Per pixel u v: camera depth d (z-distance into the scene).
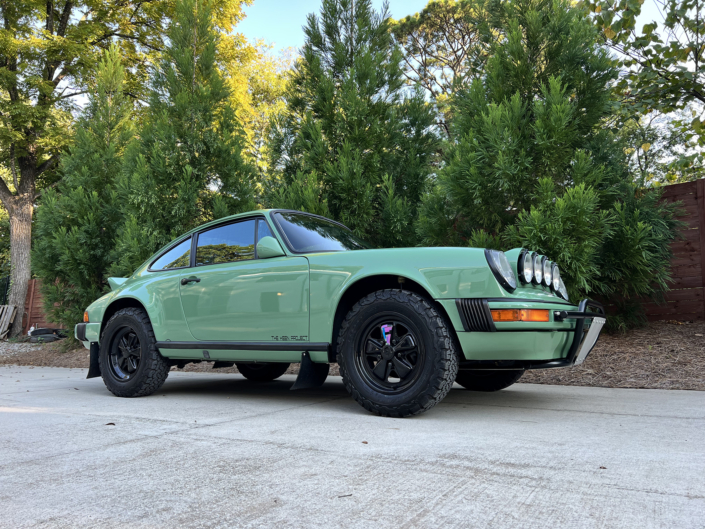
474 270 2.88
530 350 2.82
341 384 5.10
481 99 6.08
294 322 3.38
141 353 4.14
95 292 9.73
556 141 5.44
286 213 3.92
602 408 3.31
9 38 13.78
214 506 1.58
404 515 1.48
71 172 10.54
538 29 6.01
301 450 2.25
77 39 15.07
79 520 1.47
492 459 2.06
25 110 14.16
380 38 7.74
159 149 7.66
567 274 5.36
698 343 5.32
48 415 3.27
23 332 15.01
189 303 3.91
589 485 1.72
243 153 8.77
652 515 1.45
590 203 5.16
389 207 6.82
